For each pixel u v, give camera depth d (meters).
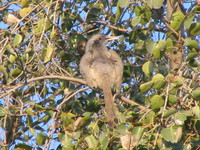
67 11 12.85
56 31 12.65
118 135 9.70
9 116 11.14
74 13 13.02
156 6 10.58
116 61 12.64
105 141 9.62
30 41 11.86
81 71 12.52
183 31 12.08
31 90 13.38
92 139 9.95
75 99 12.08
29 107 11.13
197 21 11.23
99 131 10.19
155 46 10.19
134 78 12.97
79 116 10.74
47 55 11.53
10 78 12.48
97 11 12.94
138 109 12.04
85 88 12.09
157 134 9.12
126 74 13.24
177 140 8.99
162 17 11.74
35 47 11.59
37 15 12.13
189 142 9.59
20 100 11.34
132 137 9.35
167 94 9.45
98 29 13.15
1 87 11.60
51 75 11.87
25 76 11.62
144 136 9.45
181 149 9.28
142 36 11.86
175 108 9.47
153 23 11.77
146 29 11.92
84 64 12.56
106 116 10.63
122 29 12.37
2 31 12.03
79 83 12.35
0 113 10.96
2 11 13.30
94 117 10.40
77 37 13.07
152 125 9.52
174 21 10.56
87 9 13.52
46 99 12.56
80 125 10.33
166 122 9.47
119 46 13.22
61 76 11.95
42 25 11.92
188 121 9.73
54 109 11.12
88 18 13.17
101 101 12.67
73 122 10.41
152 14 11.59
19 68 11.99
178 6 12.54
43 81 13.10
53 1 12.70
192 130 9.73
